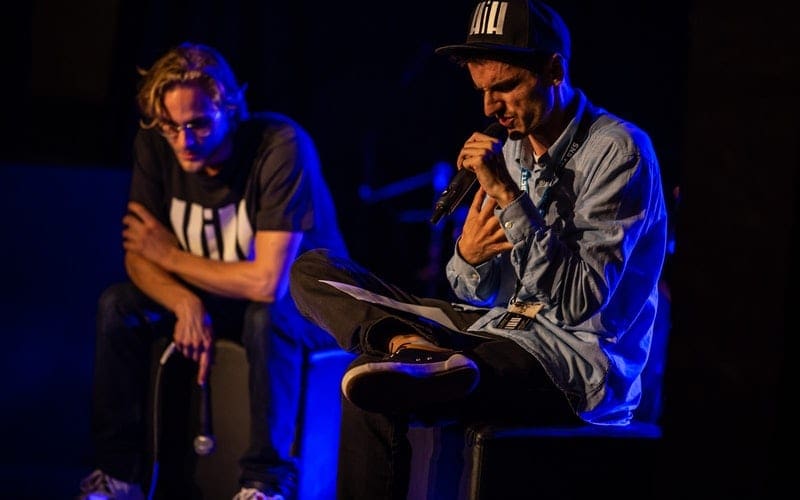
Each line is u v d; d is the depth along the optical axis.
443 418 3.52
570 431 3.53
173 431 4.79
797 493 2.80
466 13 8.02
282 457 4.55
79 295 6.26
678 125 6.84
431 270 8.14
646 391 4.21
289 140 4.73
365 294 3.65
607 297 3.41
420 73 8.12
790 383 2.79
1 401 6.16
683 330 2.94
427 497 3.68
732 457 2.86
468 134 8.17
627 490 3.57
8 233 6.17
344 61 8.05
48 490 5.46
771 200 2.76
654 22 6.93
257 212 4.74
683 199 2.94
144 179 4.88
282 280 4.60
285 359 4.55
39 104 6.99
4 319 6.17
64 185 6.22
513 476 3.44
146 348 4.80
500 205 3.42
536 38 3.52
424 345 3.38
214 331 4.81
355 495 3.51
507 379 3.47
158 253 4.79
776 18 2.75
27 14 6.94
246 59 7.39
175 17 7.16
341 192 8.38
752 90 2.79
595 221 3.45
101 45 6.96
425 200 8.48
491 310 3.79
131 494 4.77
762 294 2.79
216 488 4.73
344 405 3.57
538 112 3.55
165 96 4.50
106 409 4.75
